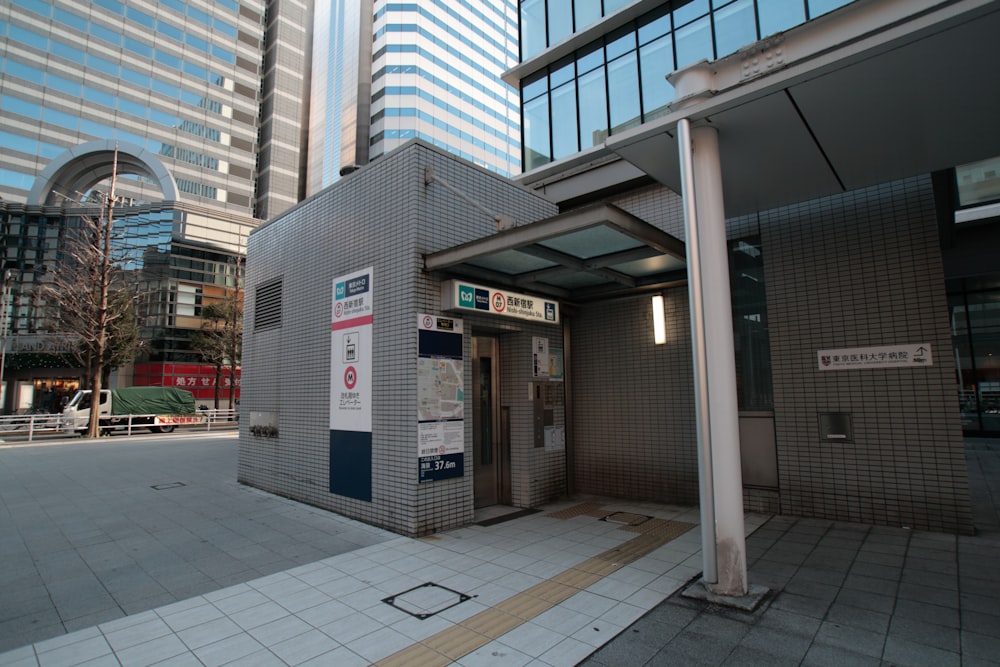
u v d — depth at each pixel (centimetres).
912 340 626
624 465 840
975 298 1681
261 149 5250
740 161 514
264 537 621
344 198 790
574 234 543
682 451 784
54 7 4062
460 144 5291
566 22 1390
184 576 494
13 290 3519
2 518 728
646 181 914
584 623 380
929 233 625
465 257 609
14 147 3847
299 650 346
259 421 958
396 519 635
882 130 455
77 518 723
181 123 4572
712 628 369
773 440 720
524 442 779
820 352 685
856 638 349
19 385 3384
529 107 1472
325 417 781
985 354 1653
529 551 555
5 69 3859
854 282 668
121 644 358
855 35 358
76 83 4116
